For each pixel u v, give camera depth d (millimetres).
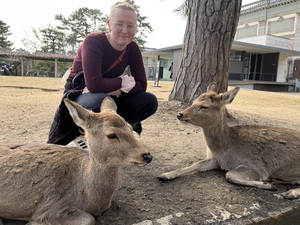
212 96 1358
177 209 1044
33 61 15859
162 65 13188
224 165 1374
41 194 881
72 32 19984
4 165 925
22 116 2324
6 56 11984
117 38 1297
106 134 862
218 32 2408
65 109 1286
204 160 1396
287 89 10453
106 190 907
